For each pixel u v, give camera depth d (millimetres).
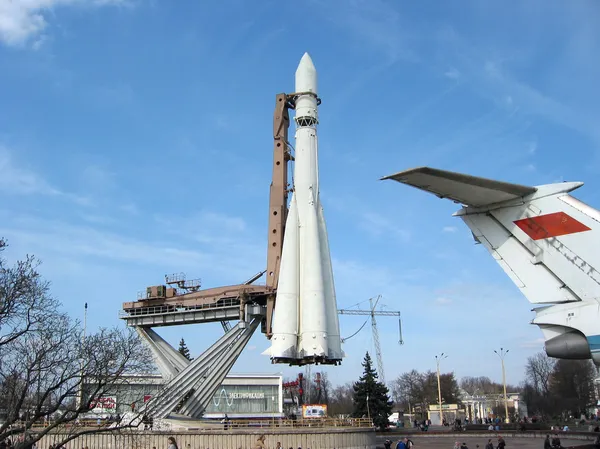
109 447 50812
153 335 64500
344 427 52844
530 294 13047
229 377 98562
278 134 64375
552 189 12914
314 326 55875
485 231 13703
